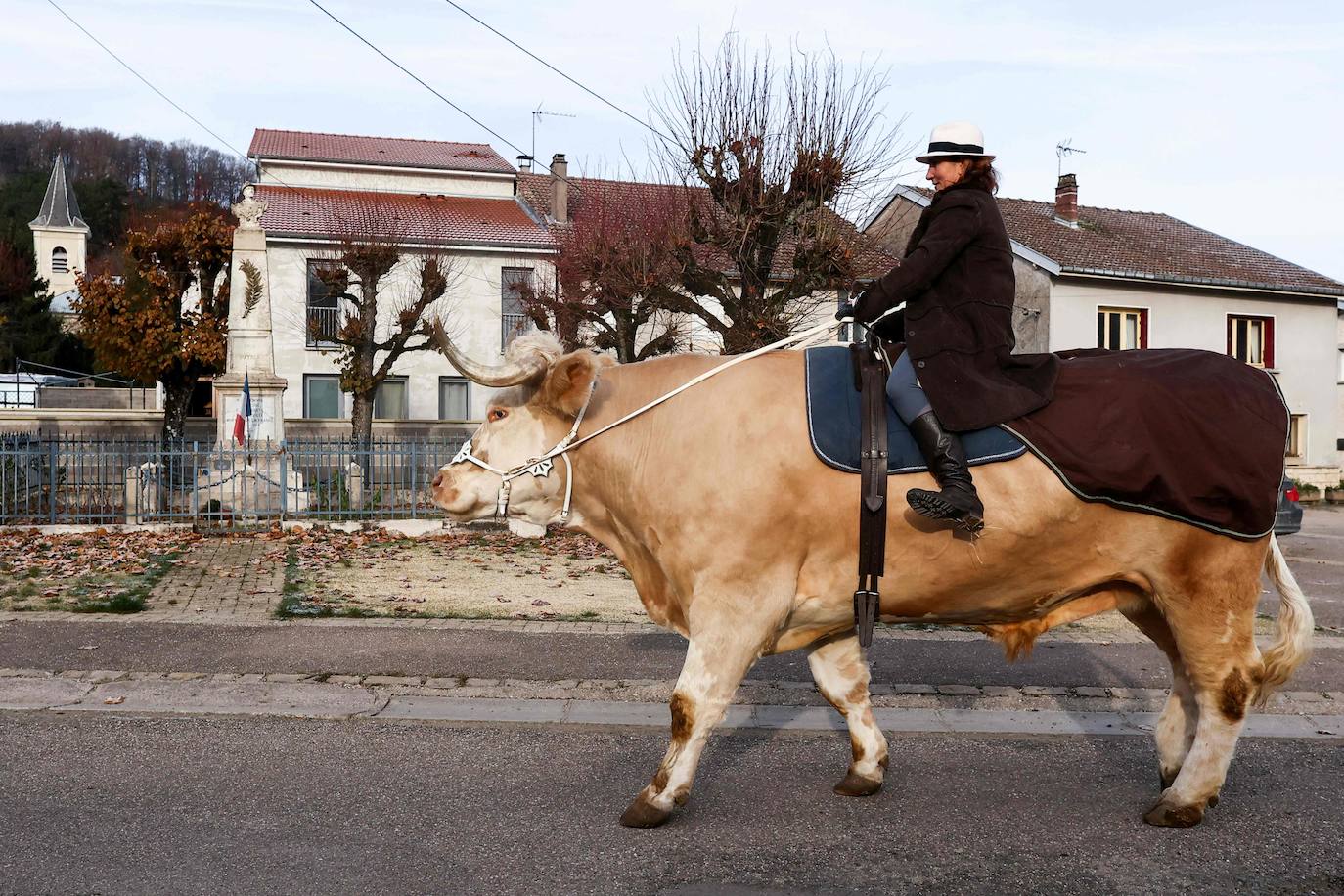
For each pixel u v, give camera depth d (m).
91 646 8.26
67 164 94.56
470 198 40.50
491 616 9.77
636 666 7.88
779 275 19.98
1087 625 9.67
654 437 5.05
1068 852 4.72
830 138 17.36
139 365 27.81
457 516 5.43
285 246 34.59
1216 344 33.66
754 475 4.76
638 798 5.00
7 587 10.90
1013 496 4.66
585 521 5.46
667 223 18.64
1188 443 4.66
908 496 4.53
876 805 5.32
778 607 4.83
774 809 5.25
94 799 5.27
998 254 4.82
